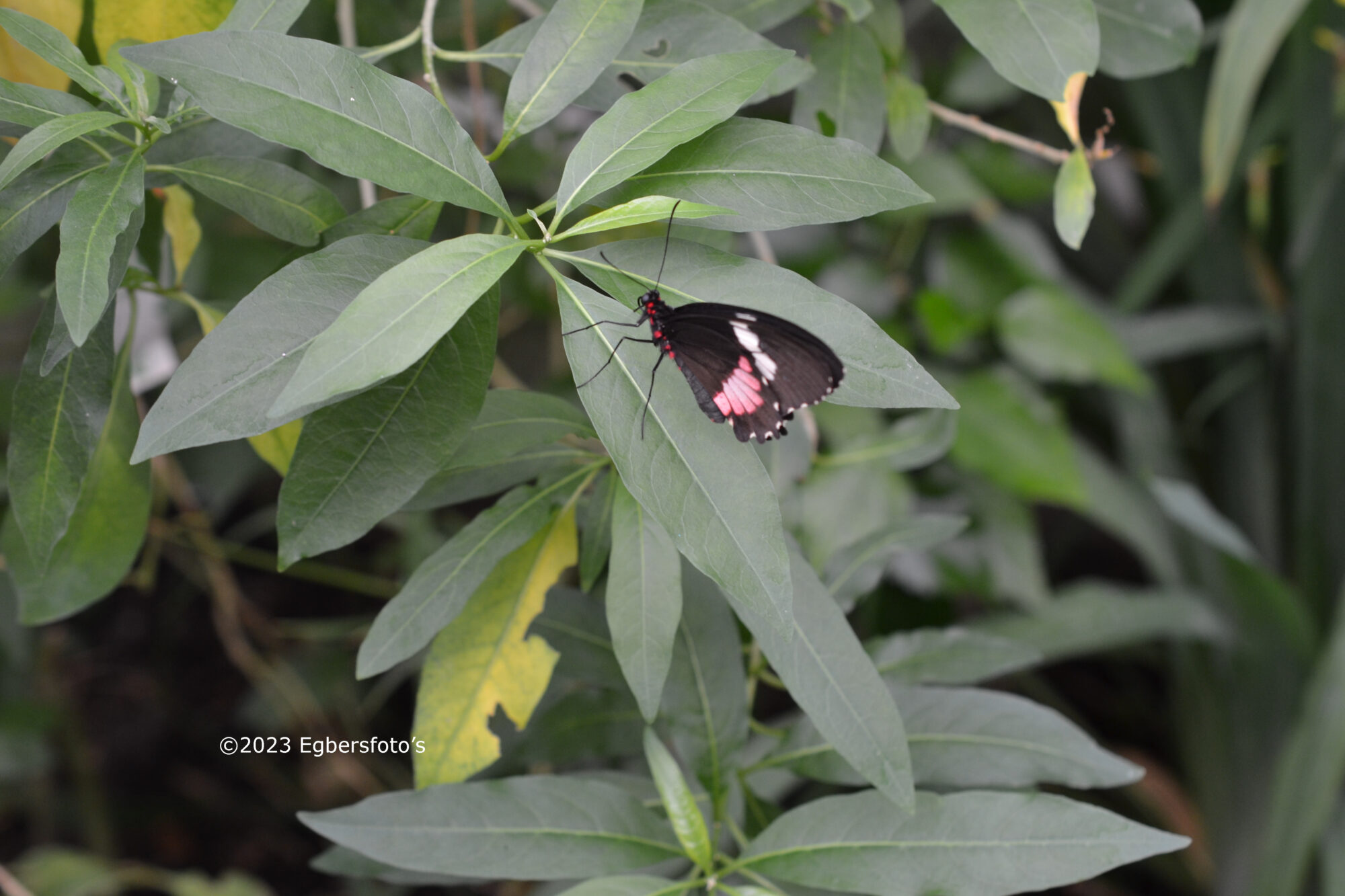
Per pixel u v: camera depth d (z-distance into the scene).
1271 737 1.50
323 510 0.80
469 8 0.98
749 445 0.78
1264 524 1.63
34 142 0.78
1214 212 1.48
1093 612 1.40
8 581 1.37
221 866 1.85
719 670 0.87
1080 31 0.84
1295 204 1.38
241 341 0.78
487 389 0.82
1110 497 1.50
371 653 0.82
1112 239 1.76
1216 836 1.60
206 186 0.82
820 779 0.87
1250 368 1.61
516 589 0.86
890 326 1.41
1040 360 1.36
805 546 1.06
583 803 0.84
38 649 1.69
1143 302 1.57
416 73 1.14
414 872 0.88
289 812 1.91
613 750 0.90
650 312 0.79
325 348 0.75
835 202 0.80
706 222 0.80
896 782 0.81
